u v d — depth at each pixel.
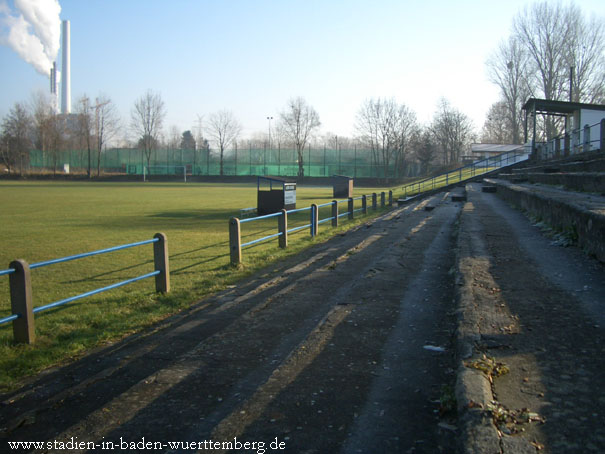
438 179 58.28
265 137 125.12
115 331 6.23
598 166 17.03
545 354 3.94
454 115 90.56
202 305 7.39
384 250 11.73
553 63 53.47
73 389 4.41
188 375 4.56
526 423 2.95
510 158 44.31
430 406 3.74
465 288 5.96
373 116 84.44
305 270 9.71
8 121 93.06
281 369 4.53
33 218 21.19
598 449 2.67
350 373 4.41
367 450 3.17
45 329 6.33
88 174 86.44
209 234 16.09
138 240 14.72
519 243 9.21
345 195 37.88
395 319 6.01
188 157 95.88
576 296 5.55
